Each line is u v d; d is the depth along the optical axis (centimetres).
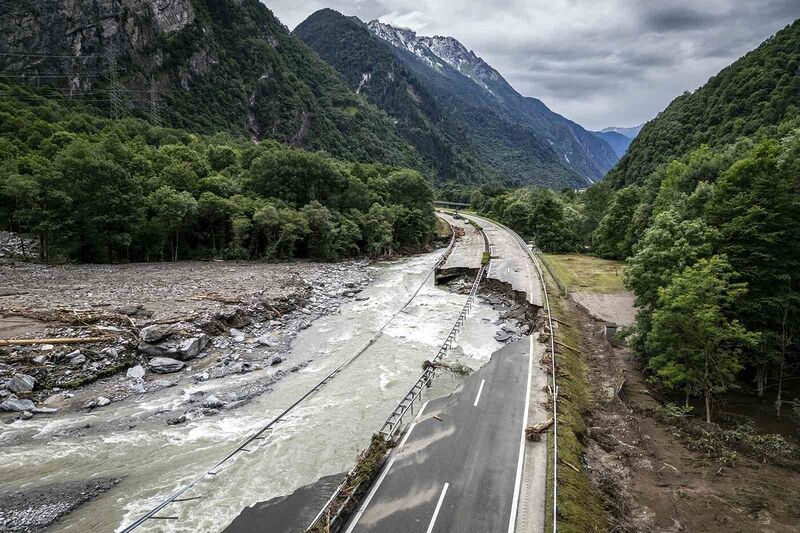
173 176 6769
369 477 1838
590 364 3188
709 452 2084
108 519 1694
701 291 2411
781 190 2795
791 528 1622
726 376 2525
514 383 2769
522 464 1944
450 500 1720
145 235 6100
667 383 2597
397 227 8900
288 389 2814
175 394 2683
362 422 2434
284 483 1931
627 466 2033
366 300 5025
